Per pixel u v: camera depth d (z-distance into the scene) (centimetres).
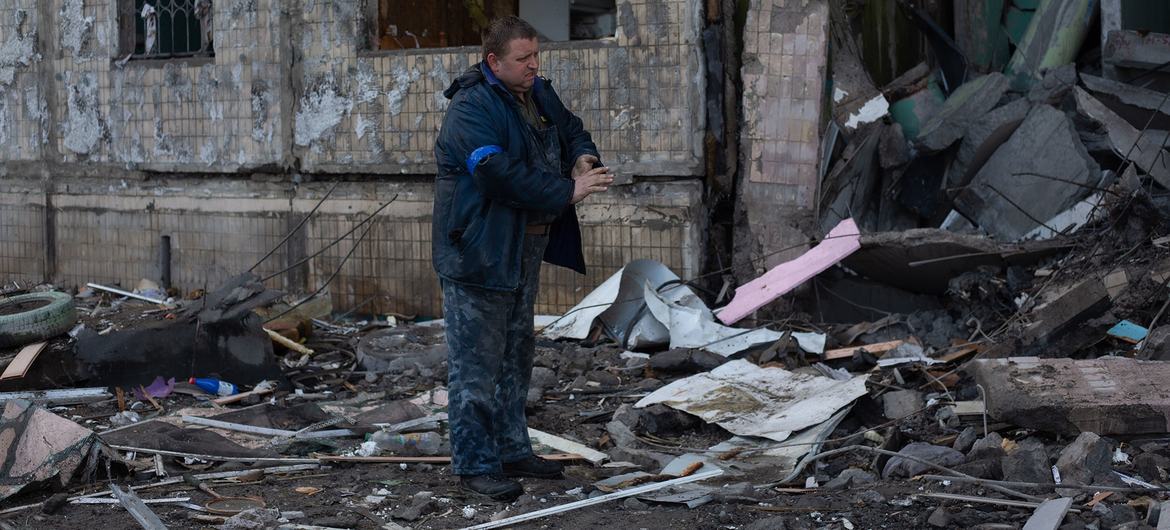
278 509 429
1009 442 474
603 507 426
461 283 425
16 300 687
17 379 619
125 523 417
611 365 670
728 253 770
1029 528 372
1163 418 454
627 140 747
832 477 466
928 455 460
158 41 917
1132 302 598
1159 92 752
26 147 970
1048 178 690
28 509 434
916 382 591
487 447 438
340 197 837
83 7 927
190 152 891
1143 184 697
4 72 970
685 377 634
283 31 839
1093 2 835
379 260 828
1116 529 368
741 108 750
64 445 462
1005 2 896
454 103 423
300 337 740
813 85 725
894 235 684
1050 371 480
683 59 729
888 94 839
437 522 413
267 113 853
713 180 755
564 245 461
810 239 730
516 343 456
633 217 750
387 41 920
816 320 746
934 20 930
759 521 391
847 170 764
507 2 1084
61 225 961
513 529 402
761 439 512
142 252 926
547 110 448
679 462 481
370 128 820
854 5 888
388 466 493
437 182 433
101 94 927
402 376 662
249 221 873
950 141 752
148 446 501
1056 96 747
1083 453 424
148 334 648
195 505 434
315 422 558
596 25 1209
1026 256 670
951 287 683
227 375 646
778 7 727
